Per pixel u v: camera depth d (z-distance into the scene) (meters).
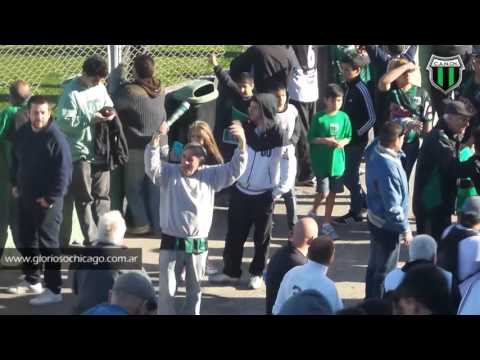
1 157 27.95
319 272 19.84
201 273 24.34
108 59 35.47
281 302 20.06
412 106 31.91
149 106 30.78
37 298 26.62
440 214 27.00
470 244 19.95
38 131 25.98
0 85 41.78
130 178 31.47
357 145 32.50
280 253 22.03
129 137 30.94
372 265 25.41
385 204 24.45
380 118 32.38
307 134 33.53
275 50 34.41
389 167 24.34
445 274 17.41
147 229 32.06
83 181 29.45
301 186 37.41
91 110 29.31
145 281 18.72
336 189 32.09
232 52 48.16
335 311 17.70
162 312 24.27
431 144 26.55
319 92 39.34
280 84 28.75
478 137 26.00
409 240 24.64
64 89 29.36
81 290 21.50
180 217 23.77
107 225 22.14
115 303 18.53
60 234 29.48
